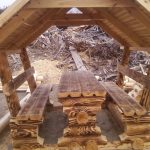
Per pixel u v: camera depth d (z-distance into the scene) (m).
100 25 6.09
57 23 6.10
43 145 3.72
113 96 4.79
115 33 5.97
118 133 4.21
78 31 13.76
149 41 4.54
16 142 3.70
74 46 13.00
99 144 3.74
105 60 12.14
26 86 8.30
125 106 4.03
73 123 3.65
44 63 11.97
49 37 13.84
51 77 10.71
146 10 2.76
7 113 5.72
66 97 3.54
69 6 2.88
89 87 4.00
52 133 4.27
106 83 6.38
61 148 3.71
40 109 4.01
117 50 12.38
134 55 11.66
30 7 2.87
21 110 3.95
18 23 3.15
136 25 4.13
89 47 12.68
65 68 11.71
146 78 3.95
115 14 4.50
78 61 10.91
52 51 13.34
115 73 11.00
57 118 5.09
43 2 2.85
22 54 5.66
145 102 3.98
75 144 3.68
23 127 3.68
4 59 3.72
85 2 2.90
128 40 5.59
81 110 3.61
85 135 3.69
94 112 3.63
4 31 3.15
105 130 4.38
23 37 4.85
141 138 3.80
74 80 4.95
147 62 11.03
